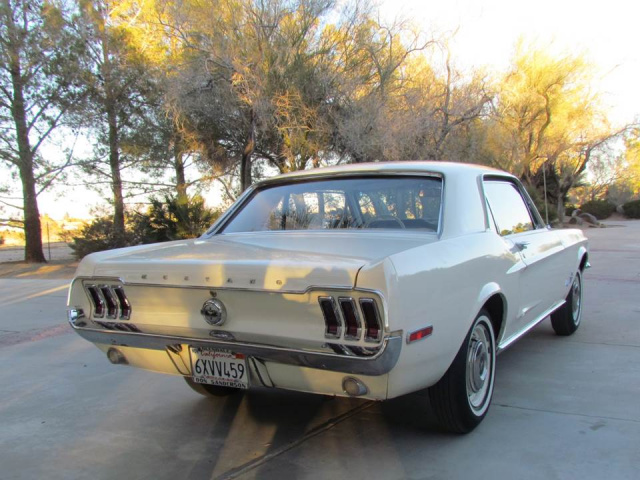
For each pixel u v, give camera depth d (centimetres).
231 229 419
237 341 293
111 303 333
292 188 420
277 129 1706
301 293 266
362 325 257
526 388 427
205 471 310
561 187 3650
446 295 298
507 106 2702
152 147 1978
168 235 1898
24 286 1210
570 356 514
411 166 389
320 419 381
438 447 327
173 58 1775
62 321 775
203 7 1616
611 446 321
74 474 312
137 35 1925
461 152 1959
